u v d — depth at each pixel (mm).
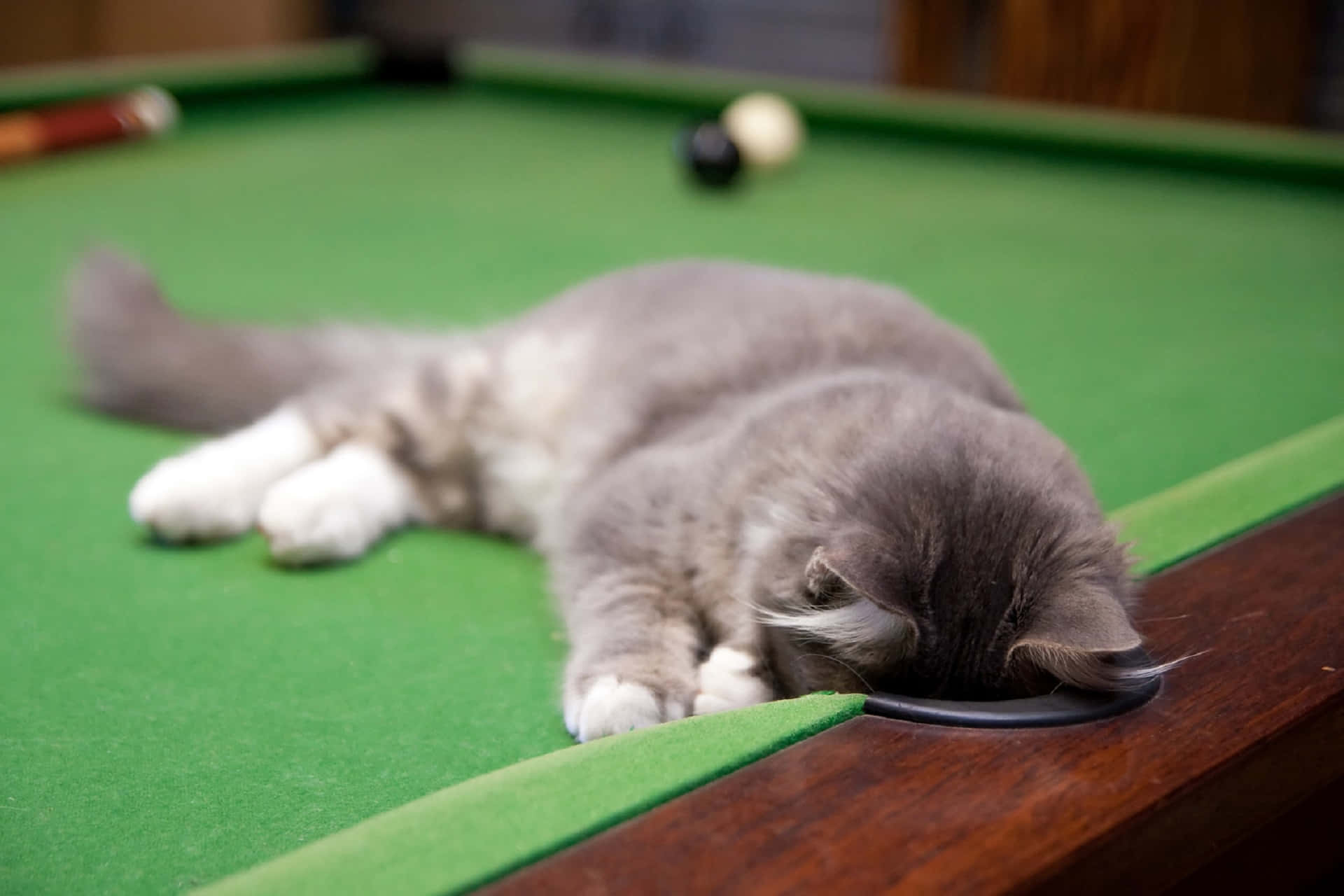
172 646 616
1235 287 1013
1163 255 1085
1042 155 1359
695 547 652
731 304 773
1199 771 491
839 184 1289
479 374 784
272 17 2311
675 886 443
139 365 833
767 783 478
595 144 1425
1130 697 520
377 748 559
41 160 1307
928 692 569
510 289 996
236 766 545
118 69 1415
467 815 459
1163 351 898
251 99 1500
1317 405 826
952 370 708
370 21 2654
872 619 572
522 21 2553
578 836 455
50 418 825
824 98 1439
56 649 610
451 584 690
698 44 2367
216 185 1260
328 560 702
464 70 1599
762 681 620
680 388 733
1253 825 511
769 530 622
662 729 502
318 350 854
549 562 716
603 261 1062
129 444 803
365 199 1225
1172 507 630
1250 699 522
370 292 985
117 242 1080
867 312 746
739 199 1239
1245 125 1648
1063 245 1110
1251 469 656
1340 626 559
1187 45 1624
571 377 790
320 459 755
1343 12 1628
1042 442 636
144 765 543
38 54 2123
